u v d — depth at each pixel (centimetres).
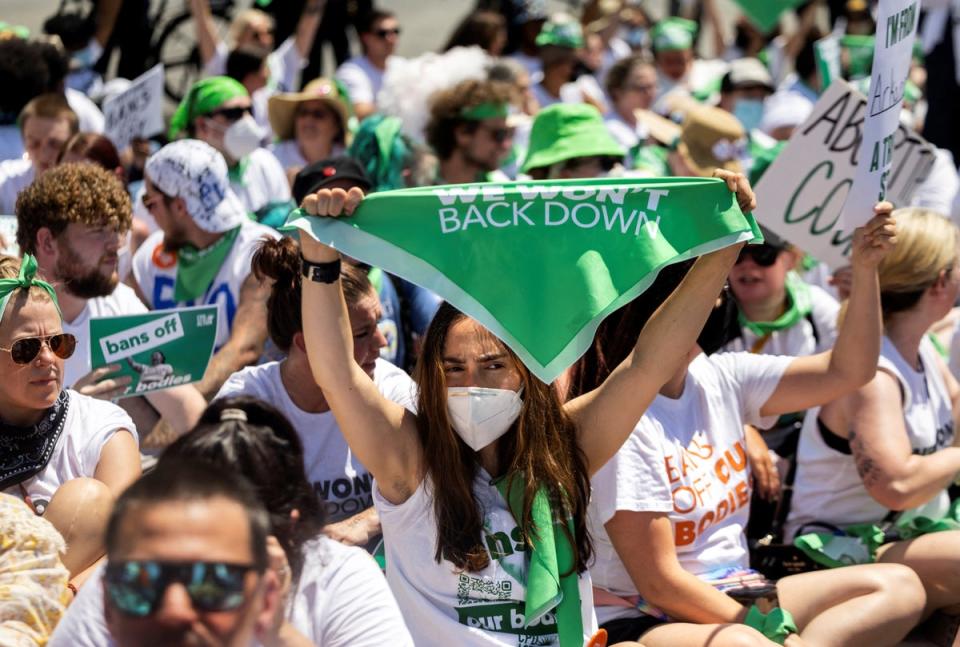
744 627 321
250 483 208
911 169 503
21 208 393
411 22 1484
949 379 448
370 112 913
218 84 624
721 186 284
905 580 365
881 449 386
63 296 399
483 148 614
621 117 898
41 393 315
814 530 412
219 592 181
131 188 634
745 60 902
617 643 333
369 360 354
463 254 274
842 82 444
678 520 343
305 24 909
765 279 463
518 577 282
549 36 909
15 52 618
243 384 362
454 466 282
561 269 276
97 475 326
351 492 362
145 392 374
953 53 852
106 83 930
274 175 643
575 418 295
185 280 481
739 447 368
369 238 272
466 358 280
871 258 359
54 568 251
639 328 339
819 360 371
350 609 242
